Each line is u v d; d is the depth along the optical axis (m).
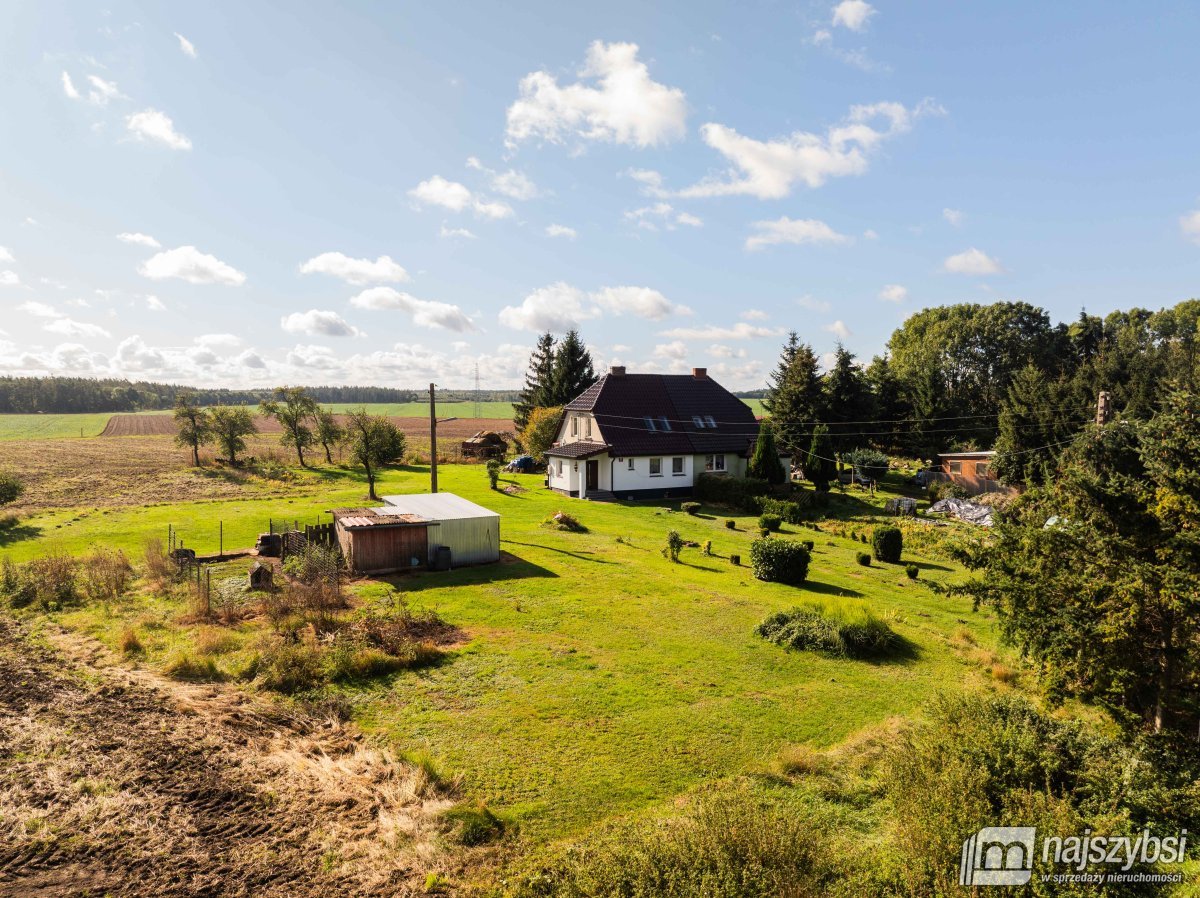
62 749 10.48
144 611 18.00
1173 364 50.69
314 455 60.53
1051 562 11.93
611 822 9.41
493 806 9.78
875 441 60.59
